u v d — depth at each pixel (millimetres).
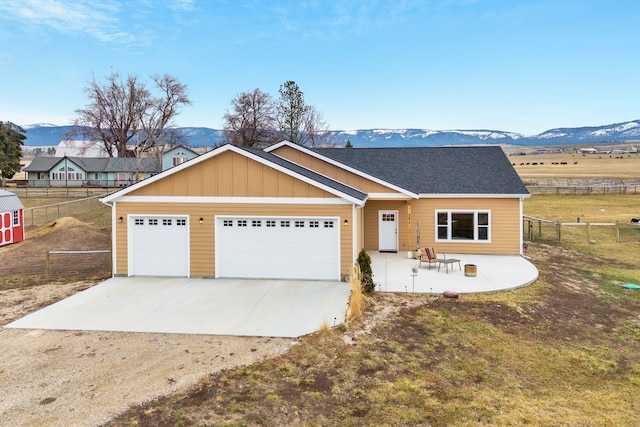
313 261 14094
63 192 45938
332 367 7770
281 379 7297
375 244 19578
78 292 12695
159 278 14320
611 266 16906
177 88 60031
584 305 11844
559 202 39562
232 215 14203
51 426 5887
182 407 6379
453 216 18938
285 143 19375
